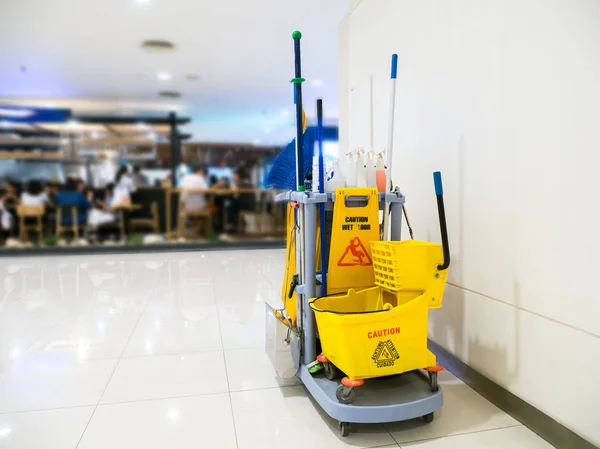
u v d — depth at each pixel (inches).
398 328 60.4
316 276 76.7
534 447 57.6
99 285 160.9
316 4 147.8
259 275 180.7
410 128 94.6
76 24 162.7
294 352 71.7
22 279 173.5
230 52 195.2
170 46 187.8
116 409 68.4
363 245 70.7
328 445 58.3
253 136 349.1
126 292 149.0
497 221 67.6
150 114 328.5
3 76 233.3
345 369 59.6
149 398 72.1
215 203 332.5
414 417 60.7
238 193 334.6
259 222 337.1
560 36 54.9
